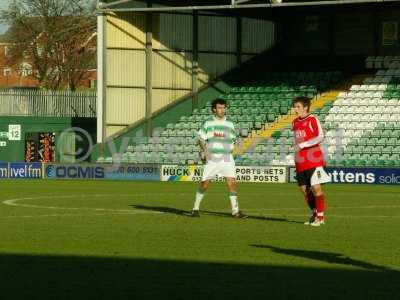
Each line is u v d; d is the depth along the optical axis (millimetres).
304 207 50000
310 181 39031
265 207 49938
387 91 94750
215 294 21438
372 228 37688
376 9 99125
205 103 97688
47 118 104938
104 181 81938
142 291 21797
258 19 101812
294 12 102750
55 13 159625
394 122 91562
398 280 23672
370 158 87938
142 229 36344
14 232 35000
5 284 22734
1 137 105750
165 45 95062
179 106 96062
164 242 31812
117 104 93000
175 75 96000
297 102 39406
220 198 57219
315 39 102312
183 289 22094
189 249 29875
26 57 164500
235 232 35469
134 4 91938
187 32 96625
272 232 35594
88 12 160625
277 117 95000
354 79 98188
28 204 50562
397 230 36875
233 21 99875
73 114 108188
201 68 97688
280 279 23719
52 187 69750
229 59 99750
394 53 99000
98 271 24922
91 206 49250
